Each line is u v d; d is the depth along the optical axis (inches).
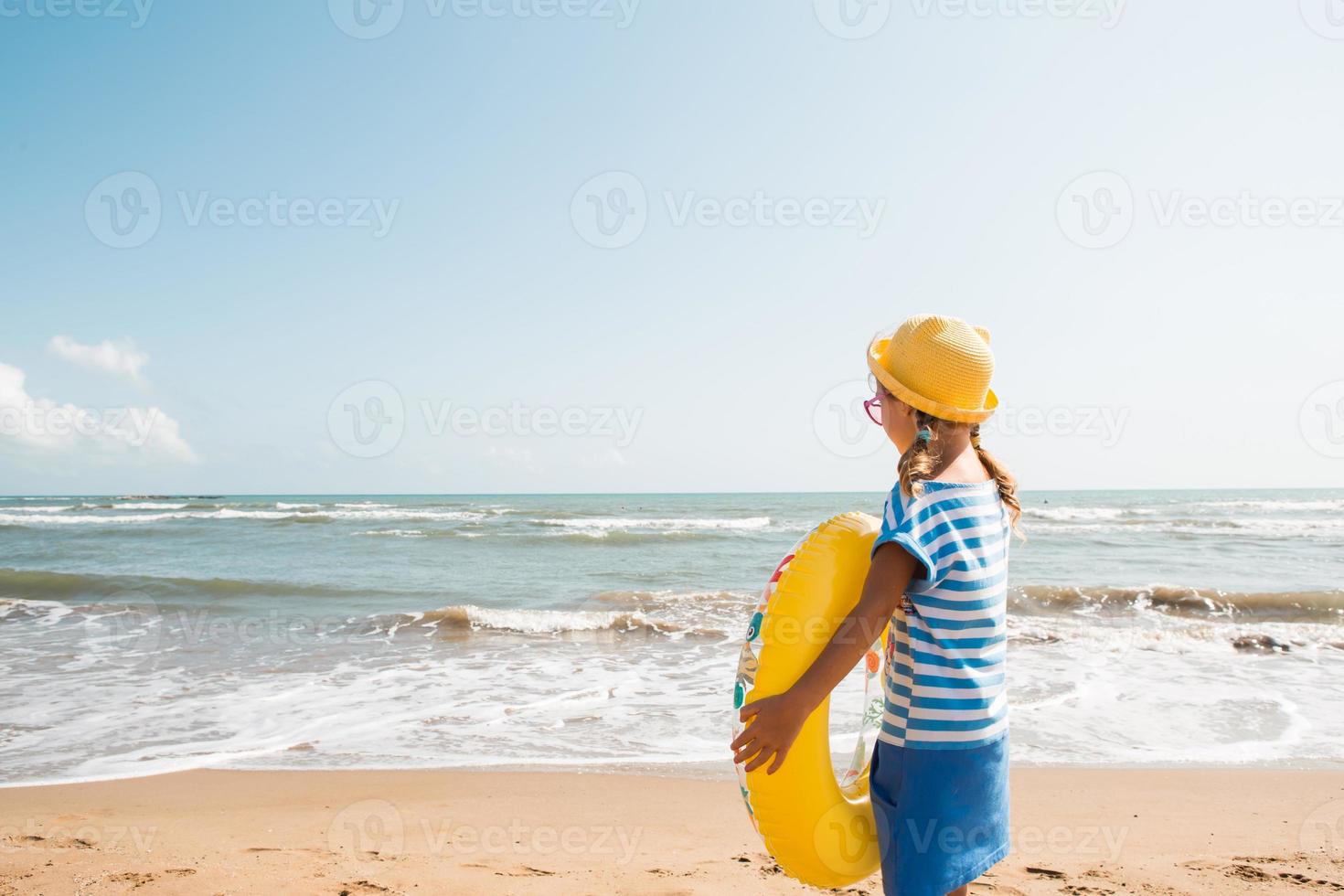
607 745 233.0
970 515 66.9
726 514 1450.5
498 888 129.6
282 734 244.1
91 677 317.1
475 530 1015.6
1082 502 2075.5
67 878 132.7
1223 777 200.5
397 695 290.2
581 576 627.8
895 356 71.3
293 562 715.4
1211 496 2915.8
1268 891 129.0
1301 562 682.2
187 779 204.8
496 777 204.8
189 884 129.8
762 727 63.8
